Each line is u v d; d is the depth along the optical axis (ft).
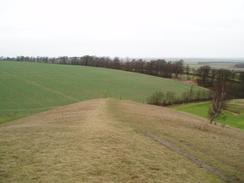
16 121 120.67
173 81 351.25
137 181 39.96
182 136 82.94
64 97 210.38
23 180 37.19
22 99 192.75
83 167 42.16
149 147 59.31
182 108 228.84
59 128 70.49
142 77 357.00
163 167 47.65
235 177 54.49
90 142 54.85
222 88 135.44
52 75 308.40
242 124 173.78
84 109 120.16
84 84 271.28
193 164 55.26
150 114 122.93
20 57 601.62
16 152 48.60
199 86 337.52
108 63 495.00
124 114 107.24
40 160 44.62
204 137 88.63
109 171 41.70
